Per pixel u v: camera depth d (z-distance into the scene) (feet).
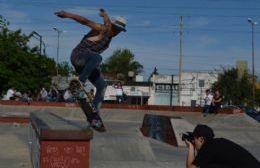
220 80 263.70
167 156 45.73
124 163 37.01
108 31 29.45
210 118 93.91
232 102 254.88
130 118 97.25
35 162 26.99
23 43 175.52
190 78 305.32
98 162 36.35
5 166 36.11
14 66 170.40
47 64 180.04
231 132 67.15
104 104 100.73
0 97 168.86
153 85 296.10
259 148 58.29
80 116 96.58
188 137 21.50
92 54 29.25
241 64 176.04
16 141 47.29
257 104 254.88
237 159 19.52
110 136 38.75
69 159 20.22
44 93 114.93
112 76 302.45
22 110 97.60
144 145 39.50
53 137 20.02
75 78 29.66
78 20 29.12
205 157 19.84
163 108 100.37
